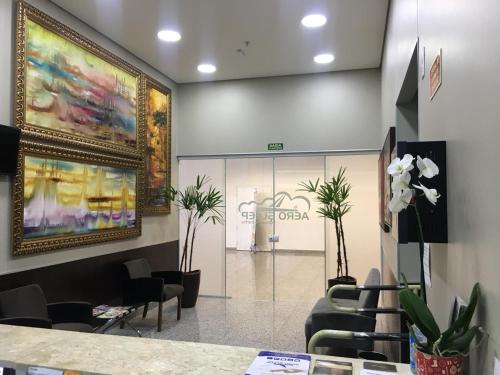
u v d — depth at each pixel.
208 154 6.20
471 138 1.12
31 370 1.20
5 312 2.96
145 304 4.95
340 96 5.75
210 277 6.18
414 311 1.11
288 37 4.52
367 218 5.64
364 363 1.22
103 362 1.23
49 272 3.57
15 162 3.10
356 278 5.61
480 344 1.02
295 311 5.28
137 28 4.27
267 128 6.00
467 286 1.17
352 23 4.14
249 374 1.12
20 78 3.23
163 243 5.74
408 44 2.32
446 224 1.42
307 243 5.84
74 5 3.74
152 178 5.43
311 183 5.84
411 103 3.14
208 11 3.89
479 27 1.04
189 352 1.31
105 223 4.33
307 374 1.12
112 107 4.51
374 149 5.62
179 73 5.81
